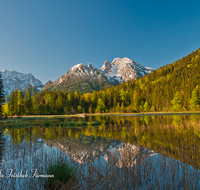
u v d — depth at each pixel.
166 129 20.08
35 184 6.09
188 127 20.44
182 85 86.69
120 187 6.18
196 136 15.38
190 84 82.00
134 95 96.38
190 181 6.29
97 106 102.12
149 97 93.19
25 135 19.62
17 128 27.61
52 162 7.44
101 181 6.16
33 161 8.66
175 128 20.36
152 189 5.95
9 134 20.72
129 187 6.00
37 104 89.81
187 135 15.97
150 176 6.99
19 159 9.26
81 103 103.94
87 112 103.38
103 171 7.18
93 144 13.79
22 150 11.55
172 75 113.31
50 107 90.25
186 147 11.72
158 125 24.20
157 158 9.28
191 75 99.25
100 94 115.06
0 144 14.34
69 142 14.93
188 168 7.70
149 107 87.50
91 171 6.74
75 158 9.09
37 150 11.62
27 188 5.76
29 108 85.94
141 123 29.88
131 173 6.58
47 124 34.03
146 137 15.95
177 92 78.19
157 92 90.75
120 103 105.12
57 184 5.41
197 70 102.25
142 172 7.36
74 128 26.19
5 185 6.00
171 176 6.59
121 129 22.80
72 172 6.12
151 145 12.55
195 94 70.69
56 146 13.16
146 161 7.89
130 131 20.55
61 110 94.19
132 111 89.81
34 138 17.38
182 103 76.12
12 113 78.56
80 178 6.53
